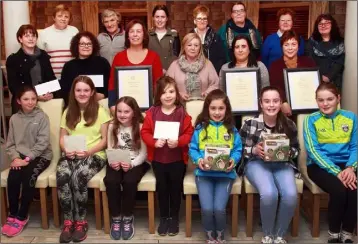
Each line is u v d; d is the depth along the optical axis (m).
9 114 4.67
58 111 3.50
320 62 4.05
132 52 3.68
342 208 2.88
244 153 3.13
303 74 3.52
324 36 4.07
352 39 3.97
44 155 3.32
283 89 3.54
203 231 3.22
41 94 3.57
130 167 3.14
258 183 2.91
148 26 5.59
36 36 3.75
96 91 3.67
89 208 3.66
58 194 3.10
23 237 3.13
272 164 3.06
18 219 3.20
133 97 3.52
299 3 5.37
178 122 3.11
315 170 3.06
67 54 4.04
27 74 3.77
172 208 3.19
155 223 3.33
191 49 3.51
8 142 3.33
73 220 3.16
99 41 4.15
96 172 3.21
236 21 4.12
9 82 3.81
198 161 2.94
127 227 3.11
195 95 3.57
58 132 3.47
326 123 3.10
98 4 5.61
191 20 5.63
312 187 3.05
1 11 4.33
